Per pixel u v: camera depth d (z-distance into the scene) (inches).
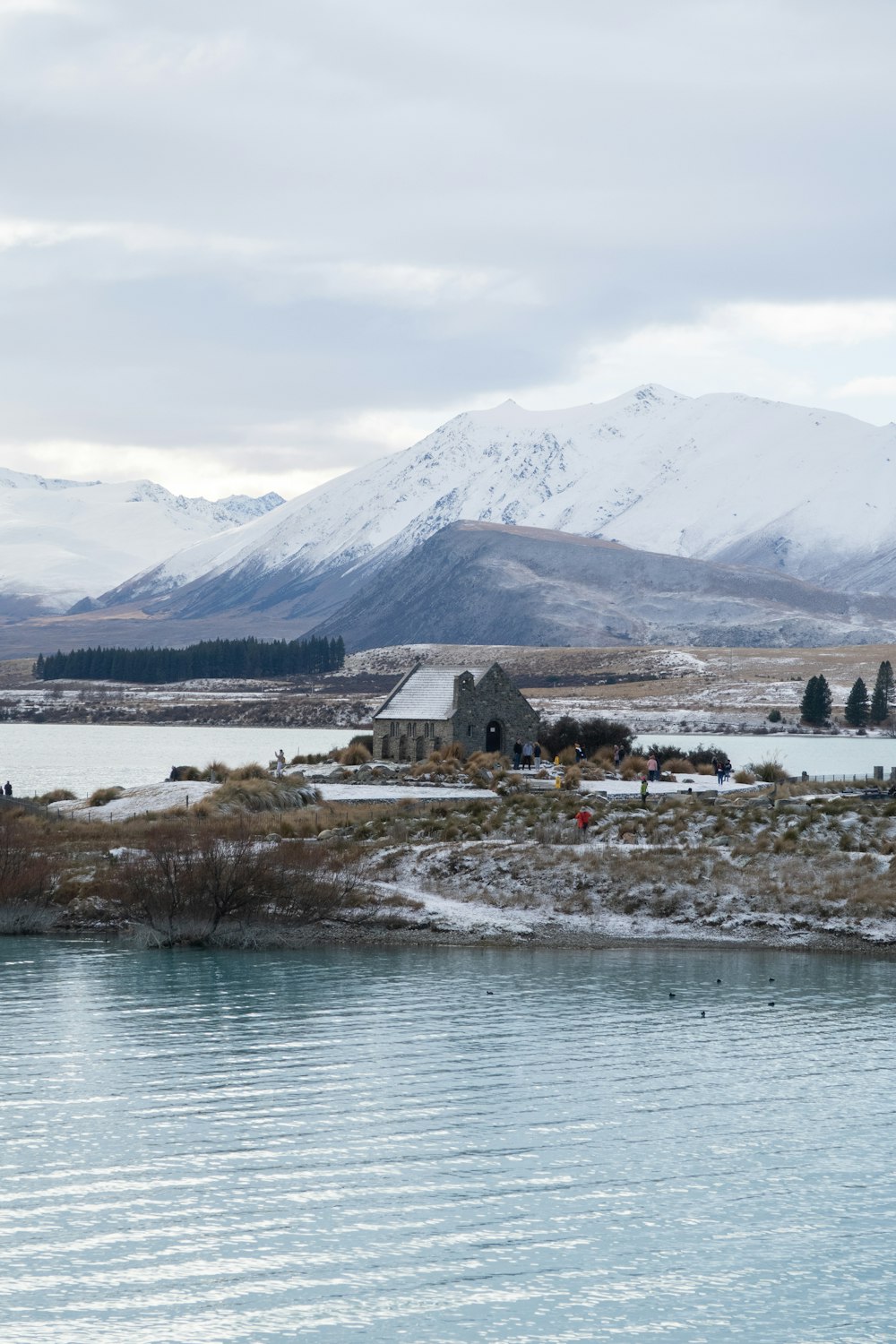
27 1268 1326.3
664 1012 2180.1
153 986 2321.6
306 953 2573.8
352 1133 1649.9
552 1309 1269.7
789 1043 2020.2
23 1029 2058.3
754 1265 1350.9
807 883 2866.6
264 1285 1302.9
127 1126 1660.9
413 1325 1237.1
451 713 5762.8
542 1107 1747.0
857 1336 1223.5
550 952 2598.4
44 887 2856.8
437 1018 2139.5
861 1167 1573.6
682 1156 1599.4
